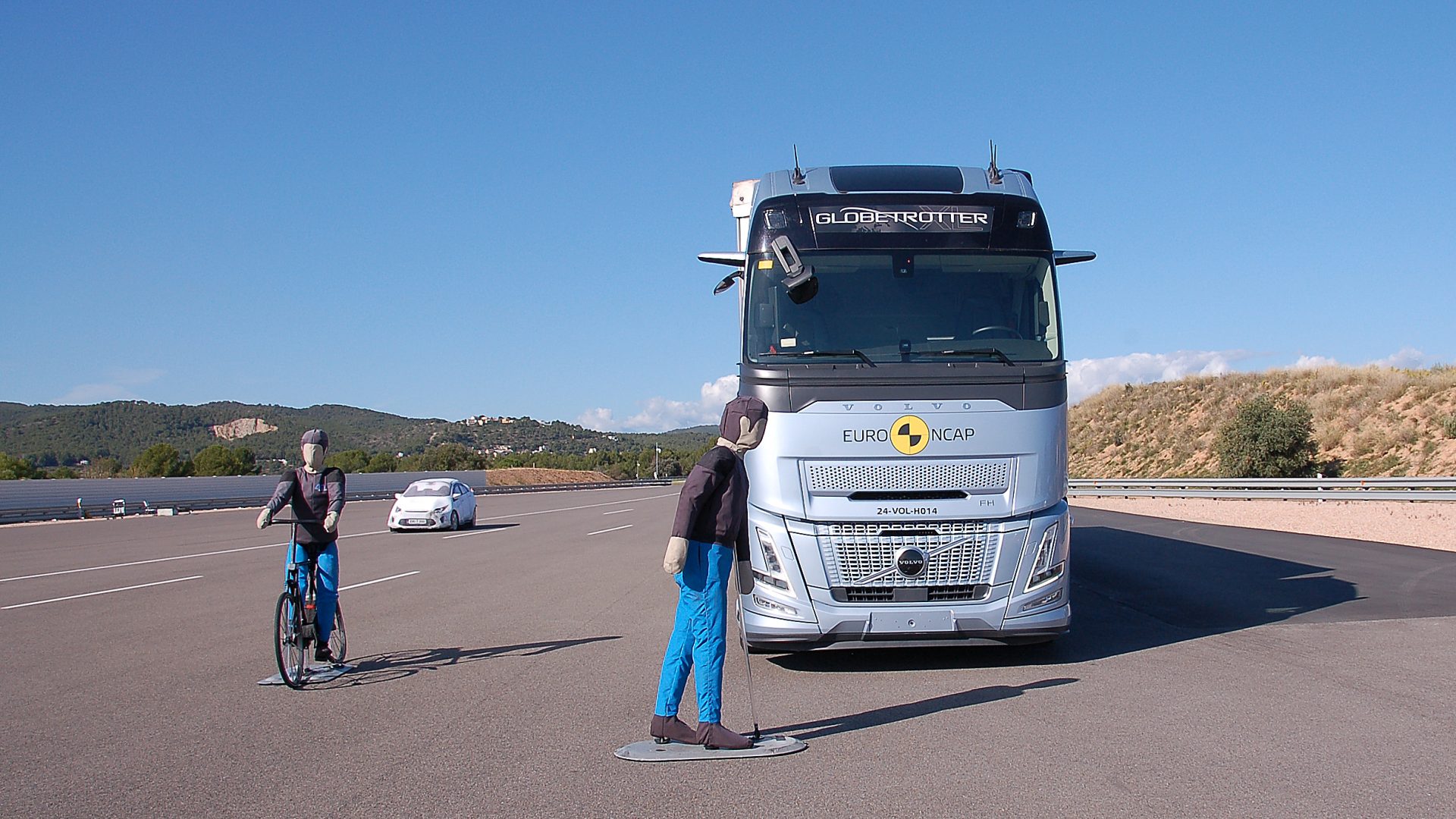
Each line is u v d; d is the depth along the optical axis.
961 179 8.86
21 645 9.45
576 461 142.12
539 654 9.05
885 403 7.86
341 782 5.31
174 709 6.98
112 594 13.23
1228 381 54.91
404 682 7.87
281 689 7.64
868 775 5.31
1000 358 8.05
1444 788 4.96
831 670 8.23
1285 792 4.91
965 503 7.82
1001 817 4.62
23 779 5.39
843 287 8.29
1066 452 8.18
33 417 149.88
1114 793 4.94
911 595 7.81
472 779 5.35
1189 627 10.05
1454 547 20.14
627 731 6.35
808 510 7.83
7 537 24.53
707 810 4.80
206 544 21.73
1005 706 6.84
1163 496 37.12
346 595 13.44
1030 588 7.86
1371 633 9.41
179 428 161.00
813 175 8.95
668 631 10.38
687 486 5.80
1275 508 30.52
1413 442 36.38
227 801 5.02
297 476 8.09
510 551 20.97
